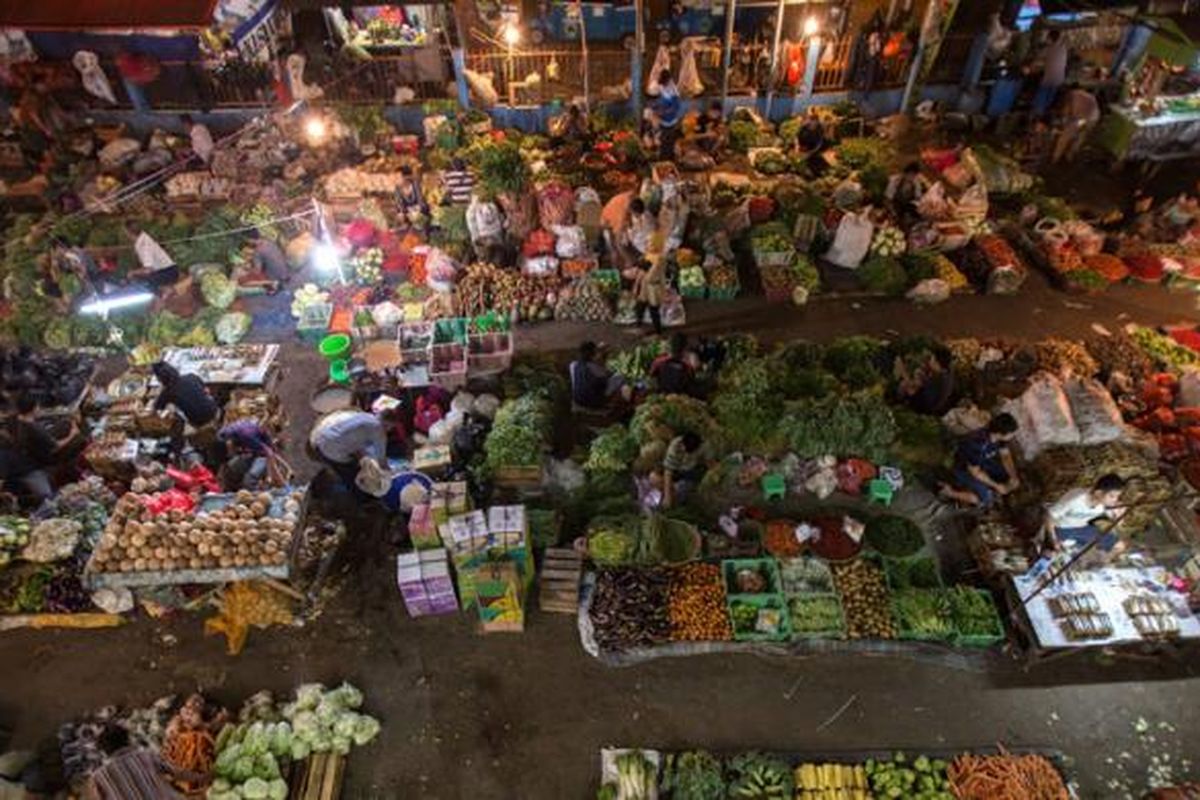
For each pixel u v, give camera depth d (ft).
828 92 59.11
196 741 27.37
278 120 55.26
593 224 47.39
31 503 34.60
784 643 30.48
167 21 47.78
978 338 43.32
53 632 31.78
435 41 57.52
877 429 33.91
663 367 36.73
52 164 55.11
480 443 36.09
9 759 27.12
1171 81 55.83
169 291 44.19
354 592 32.73
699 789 26.30
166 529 29.55
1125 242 47.93
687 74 57.72
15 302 44.21
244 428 35.37
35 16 47.85
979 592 31.01
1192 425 36.42
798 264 46.29
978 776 26.58
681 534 32.63
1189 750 28.02
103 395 40.24
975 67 57.72
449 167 53.11
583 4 60.49
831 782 26.63
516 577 29.84
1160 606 29.94
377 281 45.96
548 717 28.94
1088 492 30.91
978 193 48.44
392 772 27.78
